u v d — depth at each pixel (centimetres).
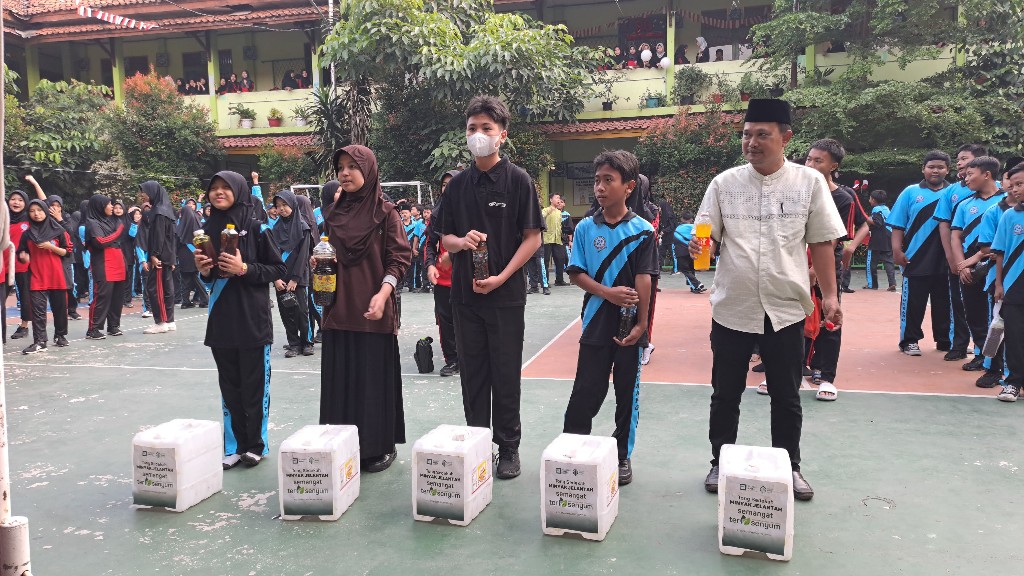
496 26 1513
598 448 311
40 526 321
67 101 1664
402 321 915
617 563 279
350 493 340
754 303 323
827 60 1550
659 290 1212
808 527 307
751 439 420
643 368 615
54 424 479
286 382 591
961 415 462
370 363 378
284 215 691
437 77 1473
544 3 1806
